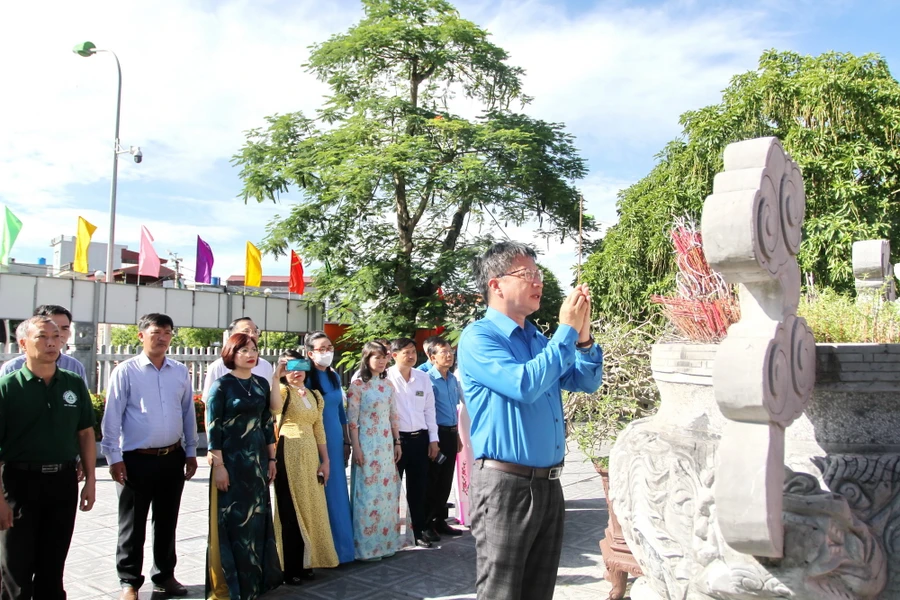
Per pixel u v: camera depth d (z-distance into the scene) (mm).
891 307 2416
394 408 5340
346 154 15883
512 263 2619
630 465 2193
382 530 5109
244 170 17719
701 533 1883
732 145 1749
